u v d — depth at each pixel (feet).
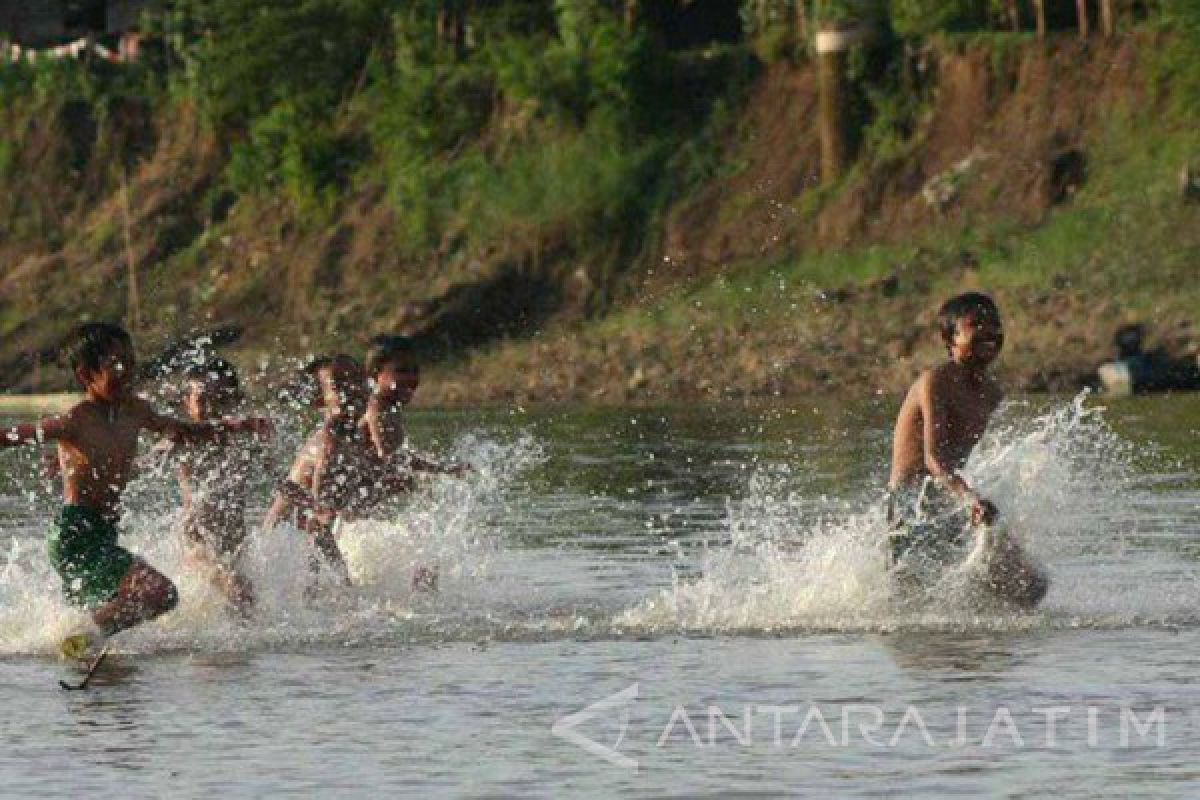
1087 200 313.73
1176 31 324.39
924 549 91.15
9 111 442.50
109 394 89.66
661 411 257.96
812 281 322.55
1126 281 288.71
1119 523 120.37
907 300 304.91
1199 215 299.79
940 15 344.28
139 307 392.27
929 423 93.40
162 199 413.18
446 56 393.29
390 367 106.73
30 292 408.46
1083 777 57.82
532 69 369.50
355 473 106.63
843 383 284.20
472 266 357.41
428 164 379.14
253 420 92.94
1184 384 253.65
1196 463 159.43
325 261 377.71
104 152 429.79
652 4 385.70
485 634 86.48
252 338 371.97
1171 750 60.85
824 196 338.75
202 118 420.36
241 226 398.62
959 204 322.55
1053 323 280.51
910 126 339.98
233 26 410.93
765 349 301.02
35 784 59.88
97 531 88.74
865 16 344.08
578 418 249.14
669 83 365.81
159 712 70.74
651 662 78.33
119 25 457.27
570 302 344.69
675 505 139.95
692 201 349.00
